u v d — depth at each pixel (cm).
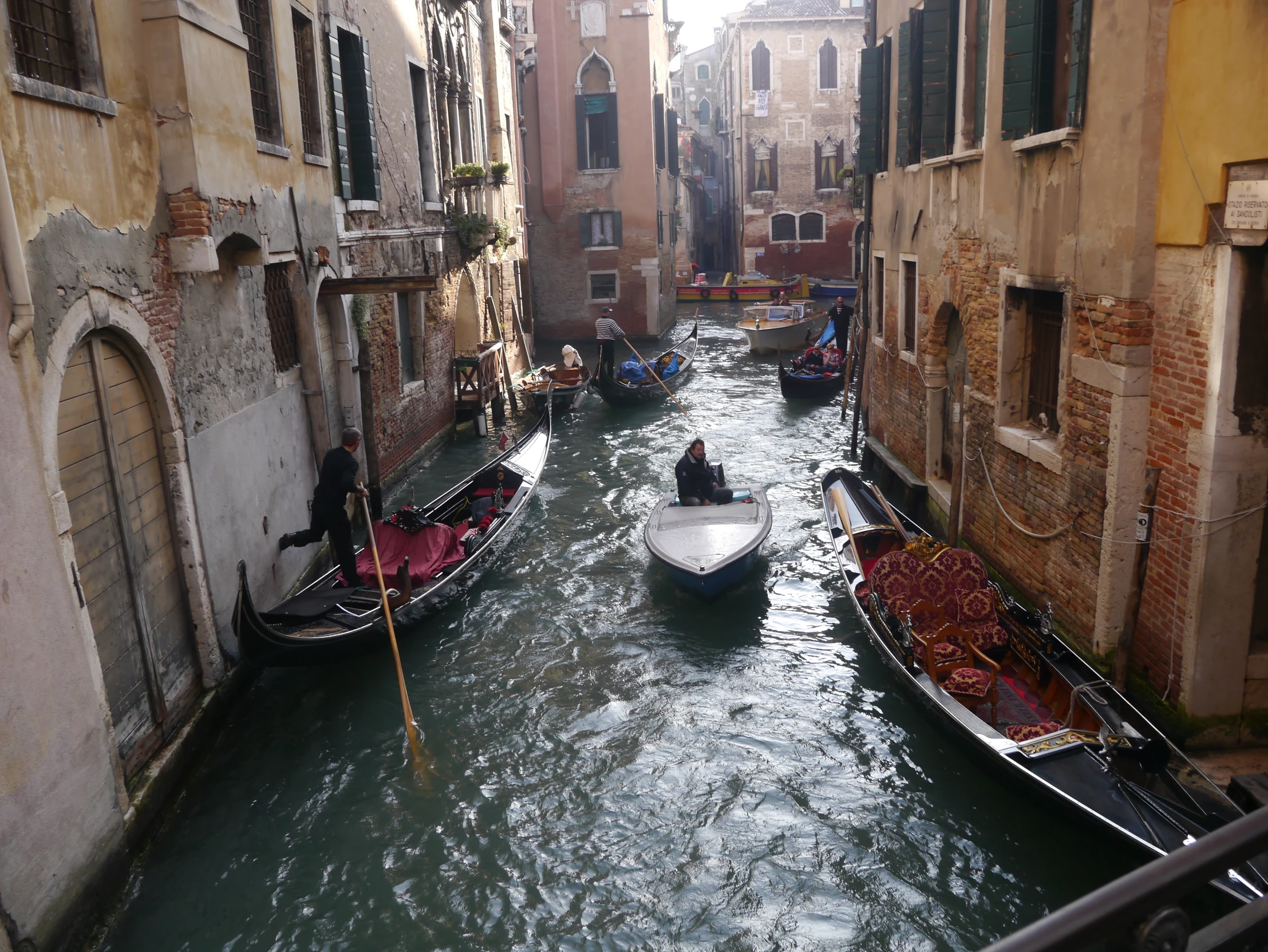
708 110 5725
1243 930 121
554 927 516
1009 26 723
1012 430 795
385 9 1273
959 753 635
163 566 649
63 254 518
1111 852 499
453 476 1394
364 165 1171
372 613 783
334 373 1106
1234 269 509
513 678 785
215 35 700
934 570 721
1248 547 544
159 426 648
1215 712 567
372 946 506
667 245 3112
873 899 527
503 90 2003
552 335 2855
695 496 1052
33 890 432
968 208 883
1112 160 604
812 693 746
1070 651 638
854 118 4003
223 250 761
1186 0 535
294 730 712
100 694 511
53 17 542
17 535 445
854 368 1659
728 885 542
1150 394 599
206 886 546
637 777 645
